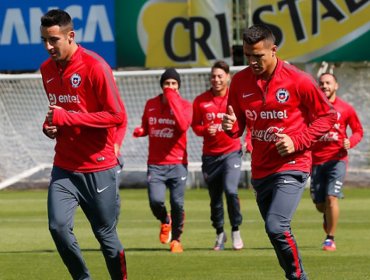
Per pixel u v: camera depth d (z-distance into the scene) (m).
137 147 36.12
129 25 34.19
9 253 18.44
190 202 30.28
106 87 11.51
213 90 19.30
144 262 16.91
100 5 34.19
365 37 33.06
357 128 19.31
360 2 33.06
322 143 18.77
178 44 34.03
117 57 34.28
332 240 18.55
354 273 15.21
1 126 36.53
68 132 11.69
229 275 15.18
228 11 33.62
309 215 25.94
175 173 19.03
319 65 34.56
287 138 11.47
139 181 36.41
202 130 18.95
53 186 11.80
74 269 11.88
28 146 36.56
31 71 36.94
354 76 35.31
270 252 18.31
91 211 12.00
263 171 12.01
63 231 11.62
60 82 11.76
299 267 11.66
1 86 36.47
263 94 11.85
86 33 34.28
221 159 18.89
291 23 33.31
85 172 11.77
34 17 34.56
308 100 11.76
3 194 34.72
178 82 18.92
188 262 16.88
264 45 11.53
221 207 18.89
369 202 29.53
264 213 12.29
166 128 18.98
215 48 33.78
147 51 34.19
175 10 33.94
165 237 19.56
